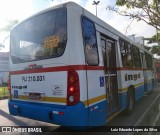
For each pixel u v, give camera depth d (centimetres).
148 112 832
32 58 530
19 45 579
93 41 507
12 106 581
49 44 494
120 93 681
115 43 681
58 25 484
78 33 455
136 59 944
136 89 895
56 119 457
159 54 2816
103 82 530
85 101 446
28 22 557
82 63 449
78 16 463
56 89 467
